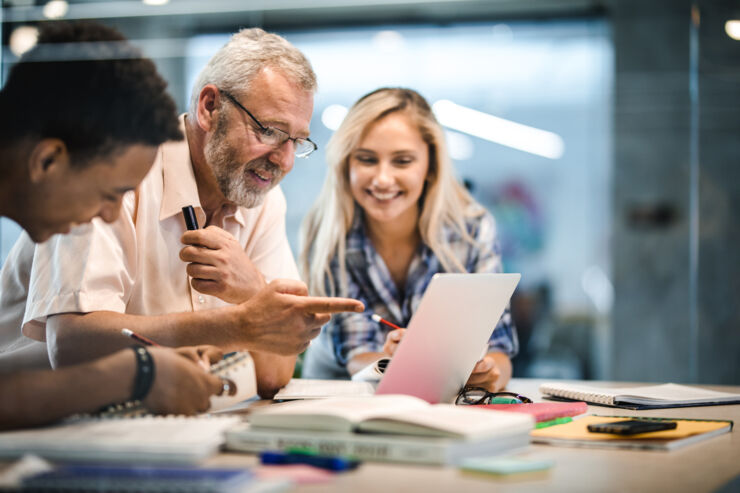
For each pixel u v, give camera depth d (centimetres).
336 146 188
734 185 384
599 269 441
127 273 131
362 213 192
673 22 396
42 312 120
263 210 162
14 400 84
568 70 398
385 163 183
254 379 112
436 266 191
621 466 80
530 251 471
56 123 96
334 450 80
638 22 397
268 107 139
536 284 468
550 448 89
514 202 471
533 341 458
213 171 142
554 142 434
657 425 96
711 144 383
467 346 112
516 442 86
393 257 192
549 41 384
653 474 76
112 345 116
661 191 414
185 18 191
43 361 125
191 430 81
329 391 131
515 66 377
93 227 124
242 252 140
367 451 78
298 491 67
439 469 75
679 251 412
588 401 129
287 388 135
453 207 193
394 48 334
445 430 78
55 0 133
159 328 117
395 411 86
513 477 73
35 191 98
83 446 75
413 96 190
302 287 119
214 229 138
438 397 112
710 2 341
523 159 461
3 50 105
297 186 223
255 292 138
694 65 360
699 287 394
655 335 417
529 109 409
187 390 99
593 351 446
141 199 137
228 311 116
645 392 135
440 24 346
